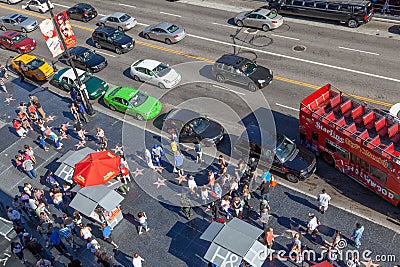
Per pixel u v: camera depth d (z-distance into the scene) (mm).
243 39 34531
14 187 24188
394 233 18531
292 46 32531
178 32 34906
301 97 27031
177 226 20656
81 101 29375
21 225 21625
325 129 21109
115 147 25781
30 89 32750
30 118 28641
